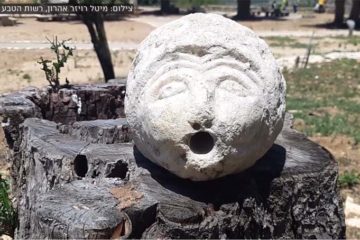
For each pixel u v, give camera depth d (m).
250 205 0.91
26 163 1.14
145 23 4.66
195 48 0.86
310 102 2.71
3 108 1.24
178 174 0.88
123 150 1.05
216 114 0.81
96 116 1.43
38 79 2.75
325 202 1.01
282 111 0.91
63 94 1.39
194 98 0.82
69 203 0.85
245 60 0.86
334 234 1.02
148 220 0.86
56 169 1.01
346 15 7.18
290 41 4.84
